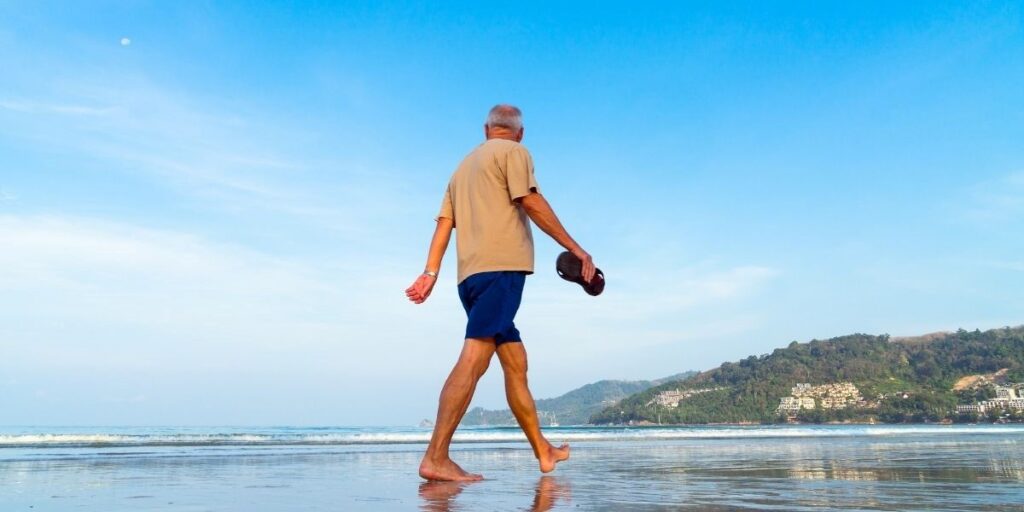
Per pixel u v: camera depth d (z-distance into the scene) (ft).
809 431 77.87
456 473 10.18
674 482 9.70
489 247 10.26
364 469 13.91
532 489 8.48
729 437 55.67
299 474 12.41
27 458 19.62
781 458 17.95
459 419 10.28
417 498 7.45
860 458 17.70
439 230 11.54
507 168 10.40
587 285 10.33
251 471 13.39
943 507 6.23
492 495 7.70
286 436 49.47
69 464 16.28
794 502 6.70
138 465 15.85
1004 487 8.67
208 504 7.07
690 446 31.35
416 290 11.23
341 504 6.89
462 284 10.61
